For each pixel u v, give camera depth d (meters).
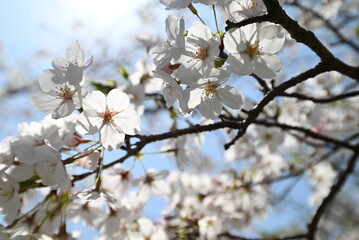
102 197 0.47
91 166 0.47
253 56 0.43
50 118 0.48
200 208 0.71
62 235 0.50
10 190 0.47
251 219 0.83
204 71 0.42
